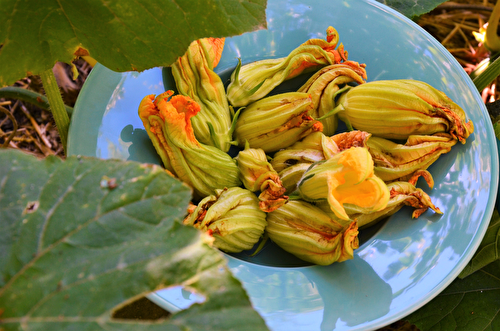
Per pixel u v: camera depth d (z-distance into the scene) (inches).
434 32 33.1
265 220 22.5
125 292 15.7
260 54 25.2
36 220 16.8
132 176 17.1
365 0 25.7
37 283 16.0
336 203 20.3
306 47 24.1
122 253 16.6
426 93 22.8
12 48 20.2
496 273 24.5
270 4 25.6
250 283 21.2
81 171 17.1
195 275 16.0
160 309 24.4
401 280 21.5
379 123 23.2
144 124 22.3
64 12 19.9
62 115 24.0
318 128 23.4
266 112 23.2
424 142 22.9
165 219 16.9
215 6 19.9
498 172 22.7
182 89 23.3
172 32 20.1
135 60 20.6
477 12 33.4
